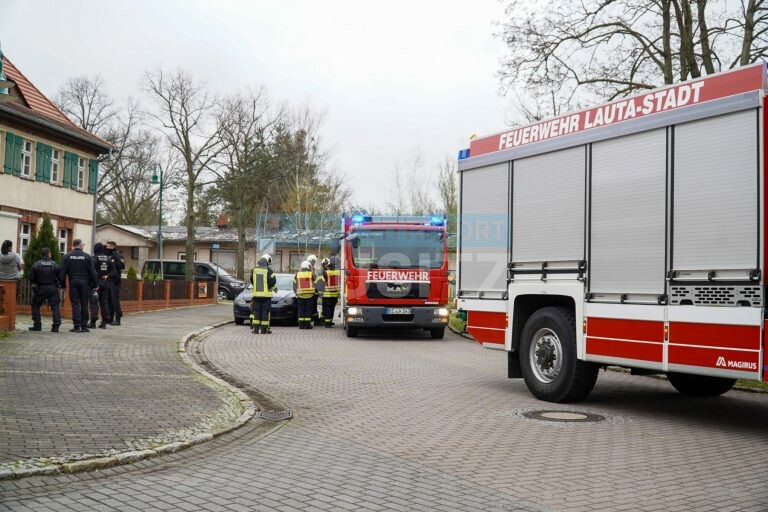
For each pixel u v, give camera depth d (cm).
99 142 3375
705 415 891
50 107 3212
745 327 728
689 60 1833
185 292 3097
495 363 1437
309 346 1661
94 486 548
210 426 764
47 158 3045
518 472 609
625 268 869
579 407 942
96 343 1444
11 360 1145
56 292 1606
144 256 6153
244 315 2217
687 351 786
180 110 4659
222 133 4722
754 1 1703
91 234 3416
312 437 745
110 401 868
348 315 1877
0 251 1672
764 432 787
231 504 509
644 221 848
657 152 838
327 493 539
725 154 760
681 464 642
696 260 782
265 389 1059
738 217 741
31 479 555
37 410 788
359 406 929
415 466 626
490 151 1109
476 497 533
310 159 4847
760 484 577
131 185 5841
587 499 532
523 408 930
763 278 713
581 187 943
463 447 703
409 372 1271
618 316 873
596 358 901
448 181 4234
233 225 6481
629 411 915
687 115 803
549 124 1003
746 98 741
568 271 955
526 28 2038
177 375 1106
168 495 529
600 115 922
